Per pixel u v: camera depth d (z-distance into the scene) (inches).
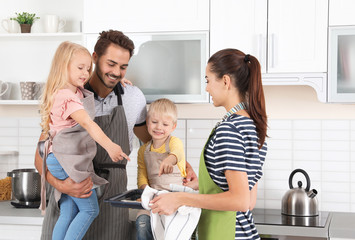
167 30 110.6
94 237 90.5
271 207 121.7
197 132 124.3
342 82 105.4
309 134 120.5
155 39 111.2
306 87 120.9
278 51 107.2
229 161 66.3
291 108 121.6
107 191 90.0
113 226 90.9
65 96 80.4
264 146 74.2
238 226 71.2
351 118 119.3
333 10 105.0
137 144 125.2
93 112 86.0
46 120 83.4
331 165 119.7
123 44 88.1
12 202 118.4
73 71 82.5
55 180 83.5
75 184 81.9
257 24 107.7
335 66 105.2
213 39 109.2
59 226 84.8
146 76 112.1
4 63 130.2
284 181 121.5
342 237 98.0
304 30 106.2
